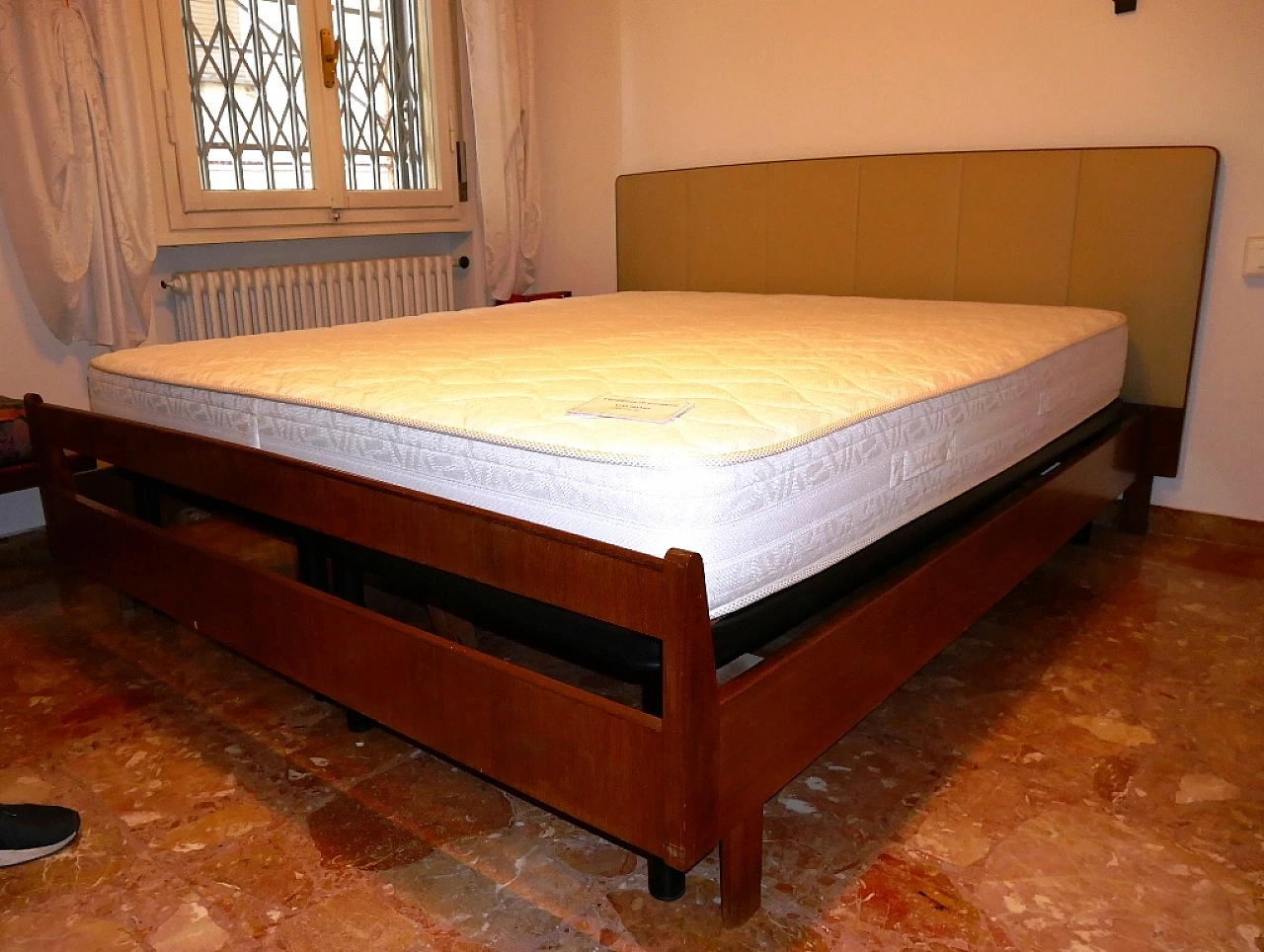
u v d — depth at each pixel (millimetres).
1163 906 1267
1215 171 2406
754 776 1165
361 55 3375
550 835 1450
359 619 1367
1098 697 1830
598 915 1271
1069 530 2137
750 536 1198
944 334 2070
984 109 2797
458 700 1259
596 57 3572
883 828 1447
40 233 2473
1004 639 2084
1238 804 1488
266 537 2598
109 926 1251
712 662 1039
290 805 1524
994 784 1555
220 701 1867
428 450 1380
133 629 2199
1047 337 2072
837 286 3078
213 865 1374
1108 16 2549
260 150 3121
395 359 1796
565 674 1943
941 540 1662
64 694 1892
